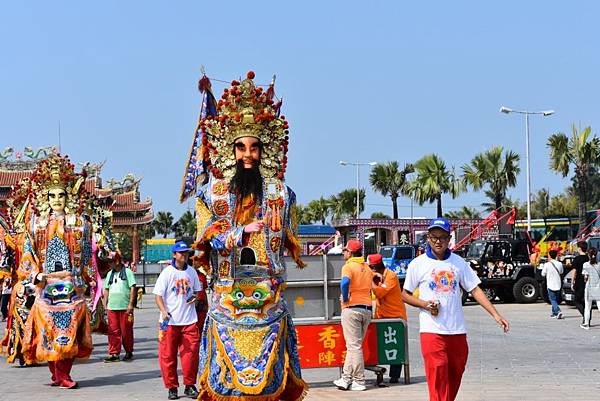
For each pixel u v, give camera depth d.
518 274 30.30
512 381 11.56
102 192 52.97
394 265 36.41
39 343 11.70
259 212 7.72
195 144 8.05
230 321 7.48
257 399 7.34
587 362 13.69
